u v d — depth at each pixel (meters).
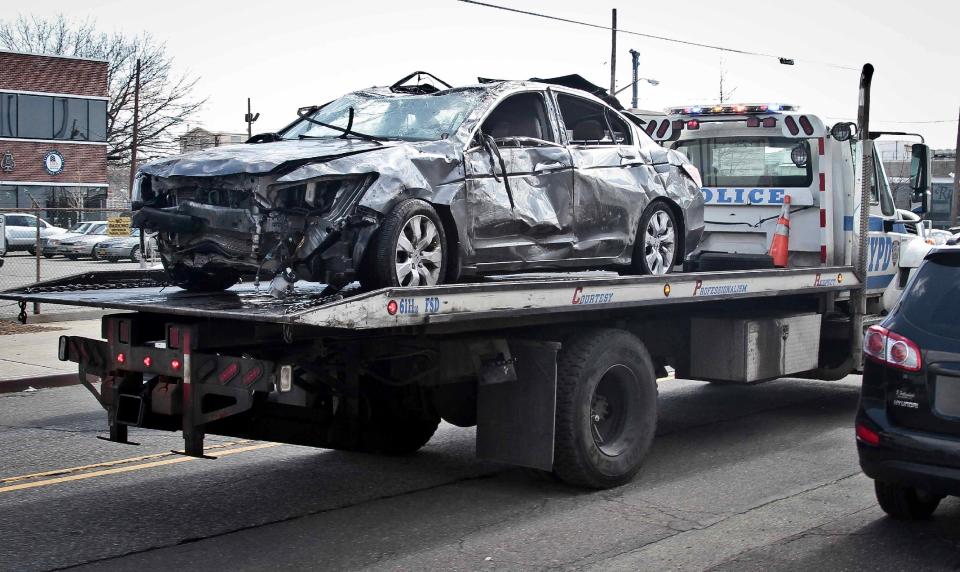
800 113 9.88
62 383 11.88
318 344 6.05
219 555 5.45
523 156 7.35
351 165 6.09
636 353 7.05
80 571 5.17
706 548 5.59
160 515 6.24
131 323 6.15
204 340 5.79
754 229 10.47
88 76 50.28
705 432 8.99
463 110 7.17
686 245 9.08
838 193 10.00
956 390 5.31
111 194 80.31
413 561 5.35
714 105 10.31
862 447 5.62
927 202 10.50
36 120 48.78
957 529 6.00
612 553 5.50
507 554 5.48
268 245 6.04
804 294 9.30
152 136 64.88
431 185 6.50
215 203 6.25
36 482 7.09
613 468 6.86
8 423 9.46
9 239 35.91
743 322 8.15
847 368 9.60
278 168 5.96
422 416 7.40
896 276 10.63
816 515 6.28
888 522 6.13
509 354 6.54
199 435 5.83
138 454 8.05
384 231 6.12
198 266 6.56
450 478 7.27
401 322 5.51
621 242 8.23
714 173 10.66
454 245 6.70
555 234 7.57
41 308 17.84
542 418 6.52
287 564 5.29
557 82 8.28
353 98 7.87
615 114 8.56
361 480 7.20
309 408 6.65
